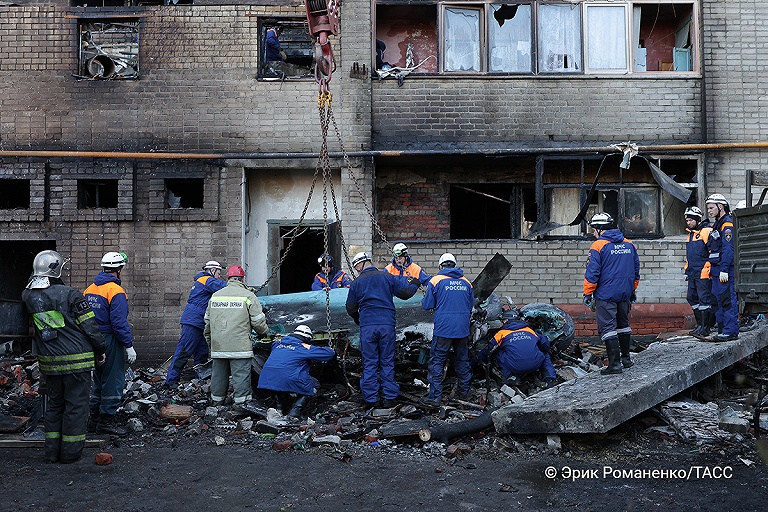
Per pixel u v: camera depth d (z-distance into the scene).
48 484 5.49
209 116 11.53
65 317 6.03
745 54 11.77
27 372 9.48
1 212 11.24
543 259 11.51
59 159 11.38
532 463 6.03
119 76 11.63
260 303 8.67
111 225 11.38
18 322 11.70
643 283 11.44
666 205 12.11
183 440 6.93
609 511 4.87
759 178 8.28
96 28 11.66
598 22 11.93
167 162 11.46
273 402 8.20
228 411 7.84
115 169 11.38
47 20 11.54
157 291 11.33
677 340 9.27
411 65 12.43
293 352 7.47
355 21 11.70
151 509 4.96
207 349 9.52
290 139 11.55
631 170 12.20
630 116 11.76
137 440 6.94
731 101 11.70
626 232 12.05
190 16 11.60
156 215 11.37
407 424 6.87
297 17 11.72
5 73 11.47
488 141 11.70
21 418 7.15
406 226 12.70
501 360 8.16
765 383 8.73
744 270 7.18
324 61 7.24
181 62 11.58
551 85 11.77
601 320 7.69
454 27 12.01
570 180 12.19
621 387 6.77
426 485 5.47
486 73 11.74
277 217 11.99
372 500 5.14
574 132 11.72
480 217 13.97
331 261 10.69
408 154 11.43
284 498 5.20
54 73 11.48
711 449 6.27
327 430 6.90
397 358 8.70
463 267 11.49
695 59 11.91
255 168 11.61
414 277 8.58
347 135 11.55
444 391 8.21
